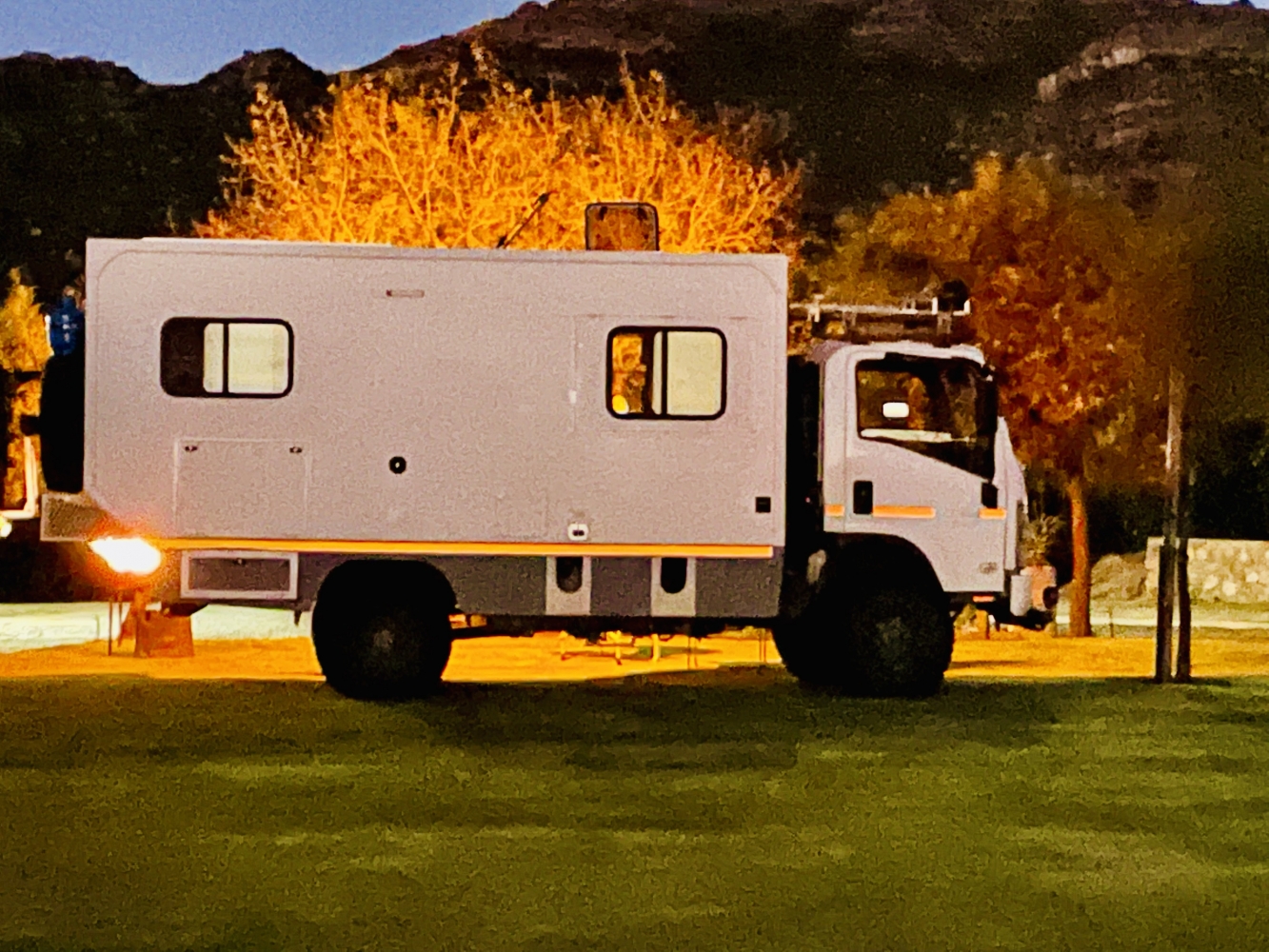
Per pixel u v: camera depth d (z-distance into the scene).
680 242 28.58
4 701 13.90
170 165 97.25
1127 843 8.93
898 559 14.54
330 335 13.87
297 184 28.83
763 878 8.07
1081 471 28.22
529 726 12.72
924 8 148.38
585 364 13.96
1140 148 99.50
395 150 28.31
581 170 28.28
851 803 9.91
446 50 92.12
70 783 10.31
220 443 13.82
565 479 13.98
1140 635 28.56
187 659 19.59
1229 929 7.25
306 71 112.00
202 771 10.75
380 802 9.82
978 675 18.59
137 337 13.77
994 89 131.38
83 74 106.69
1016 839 9.01
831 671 15.88
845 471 14.32
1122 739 12.45
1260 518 39.44
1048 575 14.59
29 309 38.47
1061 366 26.77
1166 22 132.00
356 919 7.29
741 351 14.00
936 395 14.60
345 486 13.88
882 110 124.31
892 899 7.71
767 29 146.50
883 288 27.23
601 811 9.60
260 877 8.02
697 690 15.21
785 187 34.81
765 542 14.03
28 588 32.84
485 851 8.57
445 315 13.92
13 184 90.38
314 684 15.27
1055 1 142.88
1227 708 14.20
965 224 26.98
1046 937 7.11
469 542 13.94
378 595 14.01
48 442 13.91
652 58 140.50
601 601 14.05
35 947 6.82
